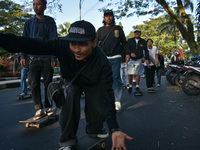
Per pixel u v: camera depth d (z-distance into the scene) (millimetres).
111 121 1321
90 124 1825
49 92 1669
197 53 12445
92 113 1772
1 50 18469
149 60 5566
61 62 1644
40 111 2852
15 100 5180
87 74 1622
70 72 1678
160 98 4562
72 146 1681
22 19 20375
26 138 2318
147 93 5406
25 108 4074
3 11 19422
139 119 2895
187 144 2002
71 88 1707
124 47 3670
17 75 13875
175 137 2184
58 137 2316
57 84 1698
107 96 1469
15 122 3029
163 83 7988
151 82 5602
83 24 1388
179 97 4641
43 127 2707
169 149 1899
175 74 6656
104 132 1878
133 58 5090
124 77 6617
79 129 2533
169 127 2510
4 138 2340
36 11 2840
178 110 3373
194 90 4836
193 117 2922
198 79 4734
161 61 6887
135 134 2299
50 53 1606
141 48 5094
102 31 3477
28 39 1485
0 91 7422
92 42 1444
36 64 2852
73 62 1617
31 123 2775
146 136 2230
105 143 2029
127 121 2814
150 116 3039
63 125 1711
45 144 2127
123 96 5004
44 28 2887
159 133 2314
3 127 2793
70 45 1408
